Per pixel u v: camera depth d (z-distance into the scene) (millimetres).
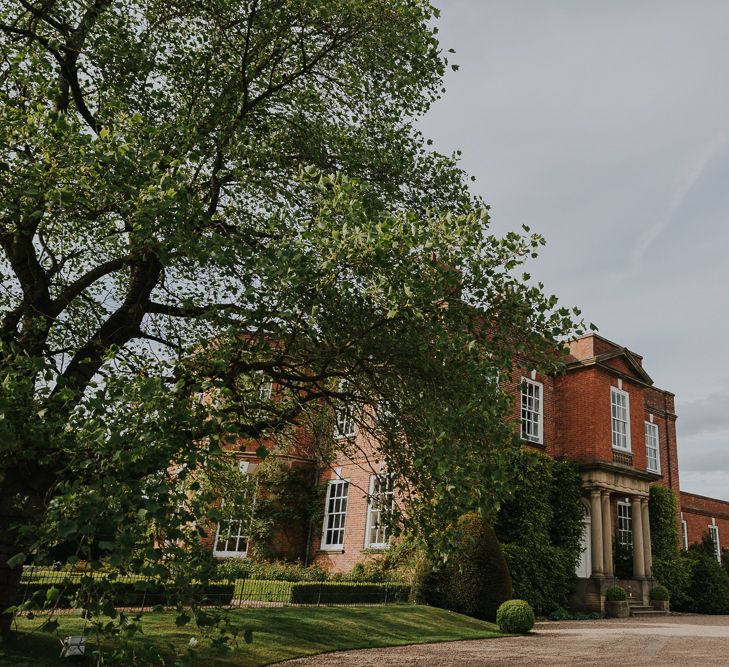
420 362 6121
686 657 10438
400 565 17516
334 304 6250
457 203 9672
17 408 4699
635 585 21688
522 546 18703
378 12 8477
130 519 4238
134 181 5914
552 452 22297
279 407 8242
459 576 15469
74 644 6949
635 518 22578
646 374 24812
